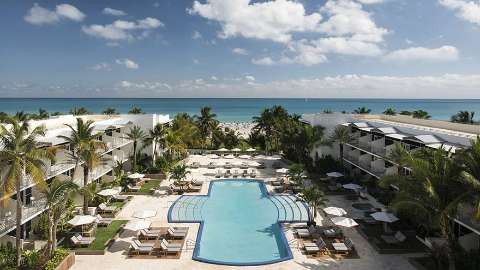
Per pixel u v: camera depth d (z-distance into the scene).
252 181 50.12
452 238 22.70
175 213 35.62
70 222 28.17
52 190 23.98
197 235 30.17
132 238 29.28
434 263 24.14
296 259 25.77
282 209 37.53
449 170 21.42
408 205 22.03
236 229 32.41
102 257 25.88
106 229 31.00
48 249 24.05
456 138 30.52
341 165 50.19
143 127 56.84
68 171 38.09
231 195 43.56
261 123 76.44
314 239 29.20
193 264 24.95
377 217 28.98
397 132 38.66
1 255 23.72
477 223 23.03
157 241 28.66
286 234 30.38
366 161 46.03
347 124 50.72
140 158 54.31
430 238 26.20
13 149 23.38
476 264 21.95
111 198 39.12
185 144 64.62
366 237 29.25
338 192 43.00
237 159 66.50
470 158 20.89
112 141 47.53
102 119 55.88
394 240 27.52
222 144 76.38
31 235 29.78
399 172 35.41
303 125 57.75
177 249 26.56
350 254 26.48
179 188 44.31
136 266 24.52
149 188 44.72
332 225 32.19
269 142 75.56
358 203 38.50
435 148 29.69
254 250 27.94
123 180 44.88
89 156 32.94
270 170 57.00
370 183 44.09
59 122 42.00
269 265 24.88
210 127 80.31
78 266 24.41
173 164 57.59
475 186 19.28
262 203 40.34
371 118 56.09
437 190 21.41
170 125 68.06
